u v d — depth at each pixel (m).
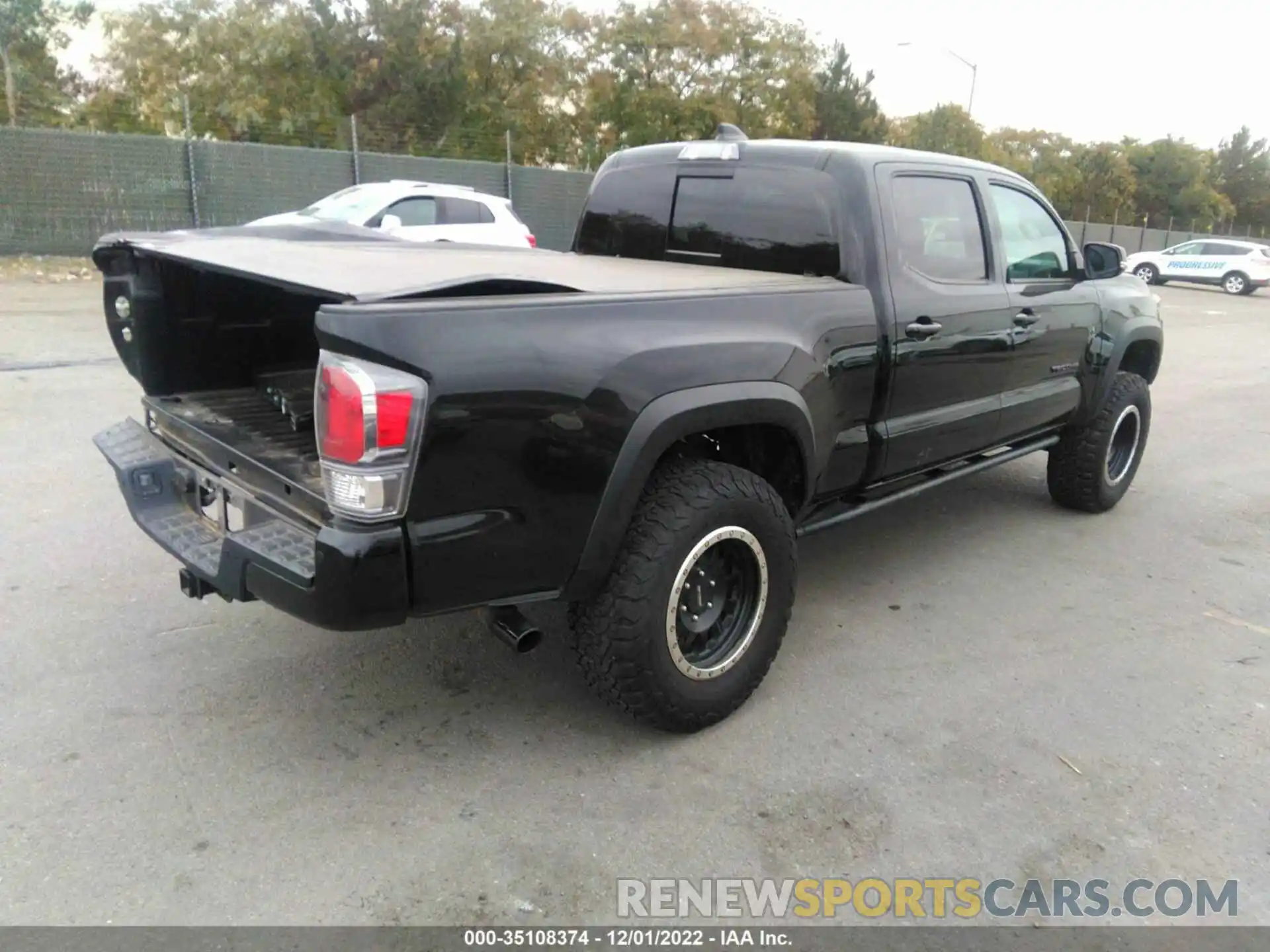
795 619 4.16
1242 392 10.56
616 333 2.74
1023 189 4.69
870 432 3.79
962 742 3.23
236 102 28.64
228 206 18.47
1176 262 29.66
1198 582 4.76
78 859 2.52
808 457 3.37
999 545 5.18
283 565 2.51
